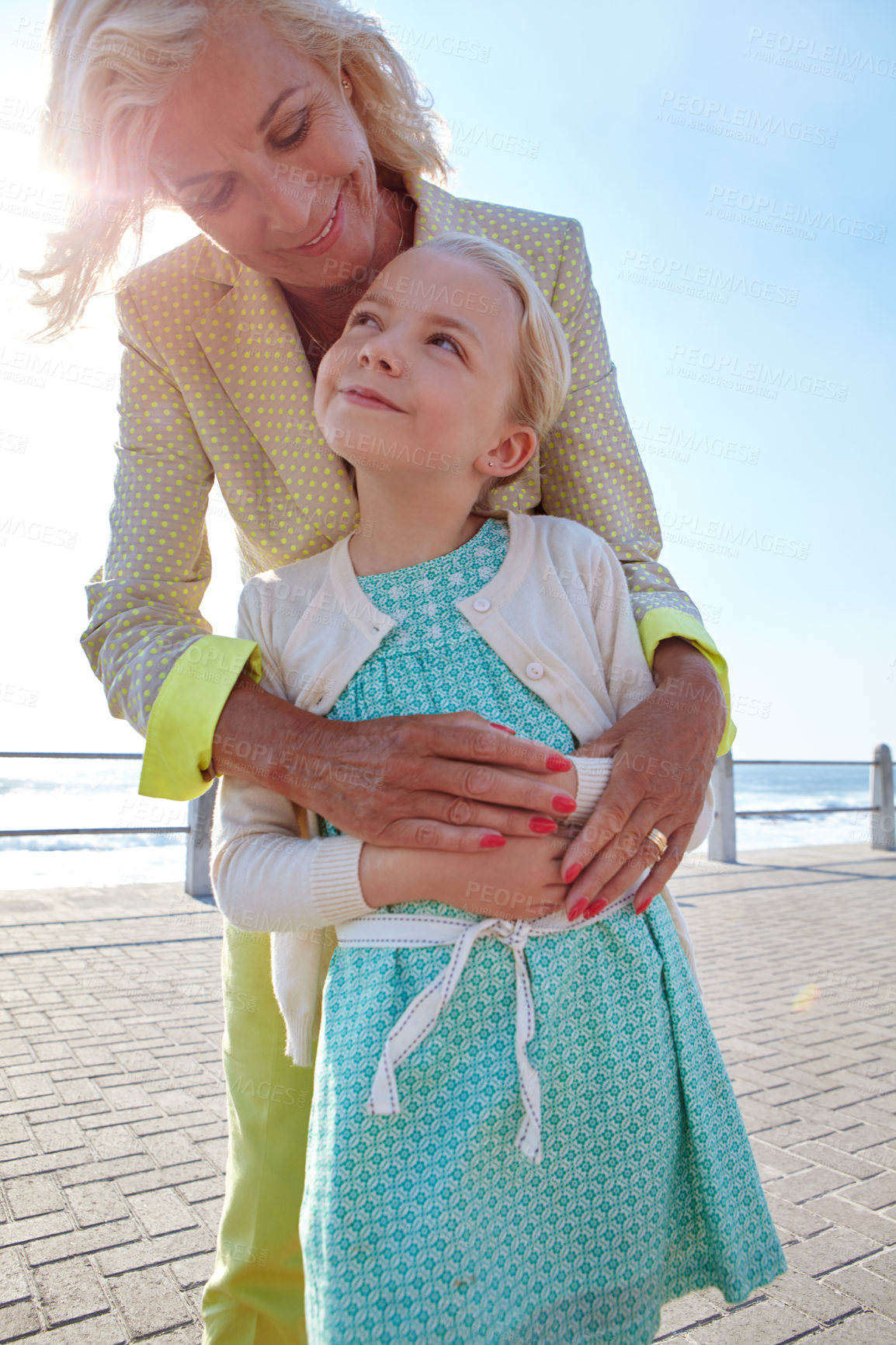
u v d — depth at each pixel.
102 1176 3.08
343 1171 1.01
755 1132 3.54
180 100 1.31
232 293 1.60
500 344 1.31
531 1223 1.08
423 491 1.32
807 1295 2.46
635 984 1.19
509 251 1.38
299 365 1.57
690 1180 1.21
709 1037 1.29
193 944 6.53
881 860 11.86
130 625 1.48
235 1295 1.53
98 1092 3.82
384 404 1.24
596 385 1.69
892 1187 3.09
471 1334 0.97
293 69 1.34
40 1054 4.28
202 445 1.68
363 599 1.34
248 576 1.81
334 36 1.38
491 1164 1.04
